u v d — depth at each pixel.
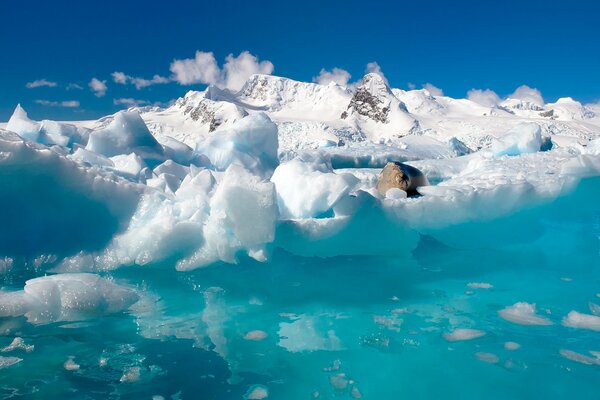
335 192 4.55
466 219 5.25
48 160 3.88
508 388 2.51
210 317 3.38
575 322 3.35
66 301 3.28
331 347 2.97
